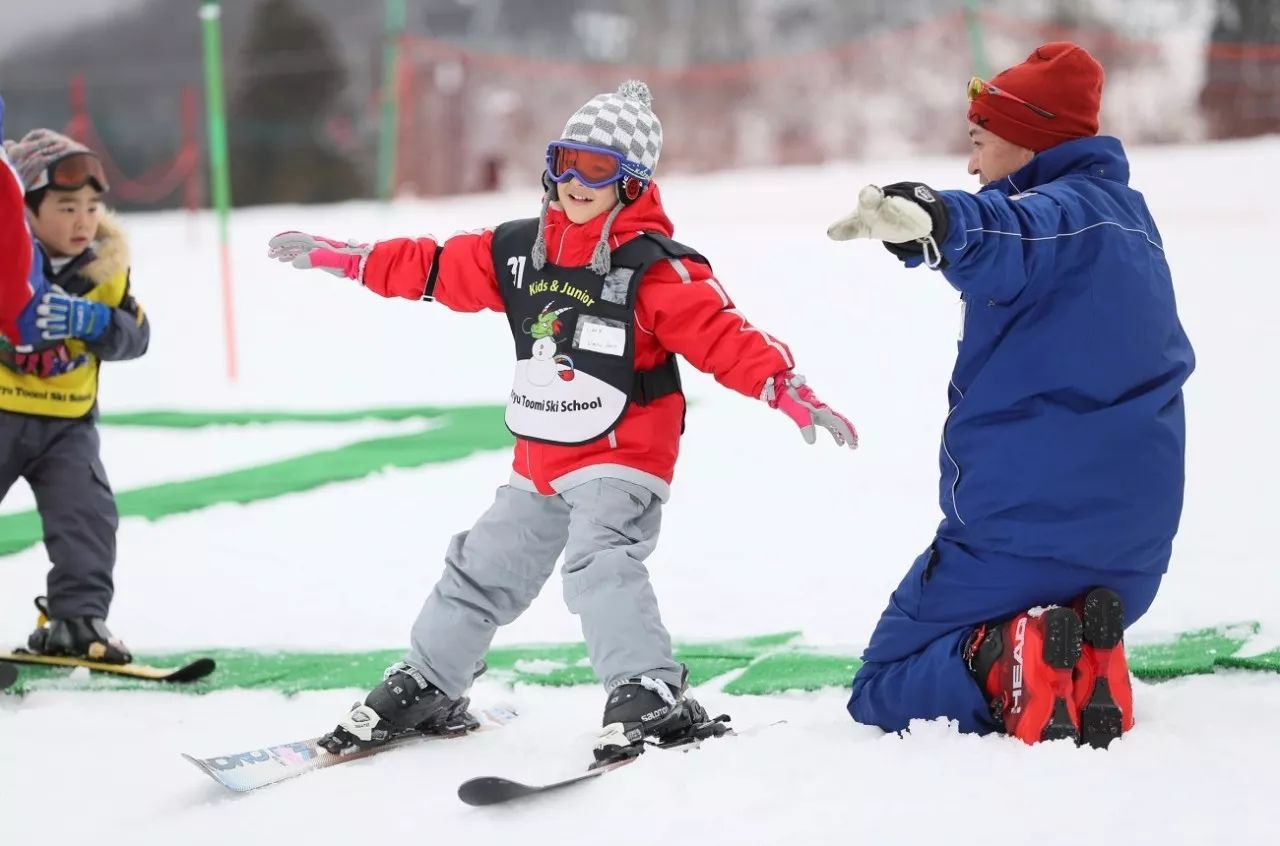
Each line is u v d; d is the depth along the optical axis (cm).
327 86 10575
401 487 2202
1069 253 930
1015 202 920
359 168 10356
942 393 2931
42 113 11294
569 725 1066
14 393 1238
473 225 6353
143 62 13012
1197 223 4959
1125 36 9081
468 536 1032
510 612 1027
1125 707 925
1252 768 857
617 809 829
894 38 10025
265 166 10425
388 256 1045
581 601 962
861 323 3894
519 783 844
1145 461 938
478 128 10100
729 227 5800
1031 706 902
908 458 2300
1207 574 1480
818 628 1372
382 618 1466
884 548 1714
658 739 939
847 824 785
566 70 10300
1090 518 930
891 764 877
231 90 10769
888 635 993
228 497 2133
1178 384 966
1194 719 970
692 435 2578
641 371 986
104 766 972
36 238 1245
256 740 1036
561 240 998
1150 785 829
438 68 10206
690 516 1933
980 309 962
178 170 9844
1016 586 945
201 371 3934
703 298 957
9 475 1251
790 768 877
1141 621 1297
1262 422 2420
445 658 1005
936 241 852
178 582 1638
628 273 972
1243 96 8394
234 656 1312
